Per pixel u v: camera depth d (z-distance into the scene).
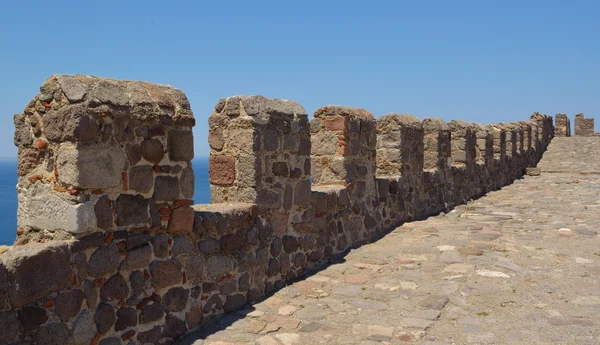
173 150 4.49
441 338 4.58
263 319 5.09
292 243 6.42
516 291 5.76
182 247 4.66
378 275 6.50
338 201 7.51
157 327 4.38
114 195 3.98
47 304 3.44
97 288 3.83
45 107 3.78
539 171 21.52
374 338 4.61
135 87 4.23
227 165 5.88
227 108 5.84
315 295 5.80
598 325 4.80
